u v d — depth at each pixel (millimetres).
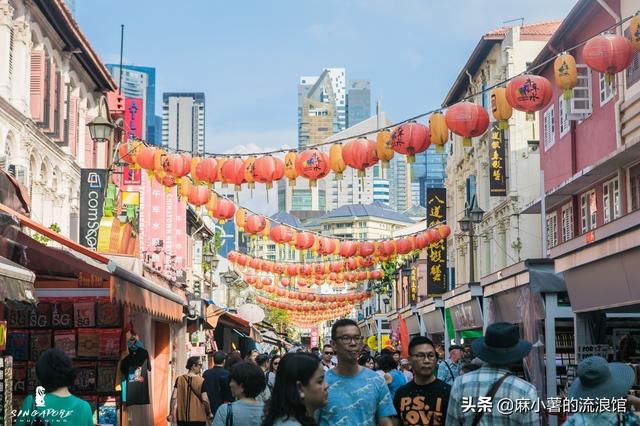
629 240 13867
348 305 63125
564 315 18422
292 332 108812
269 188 17062
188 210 43156
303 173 16203
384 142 14781
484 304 24797
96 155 32438
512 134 39781
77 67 29266
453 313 30938
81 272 14328
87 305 15570
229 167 17047
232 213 20922
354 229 133000
